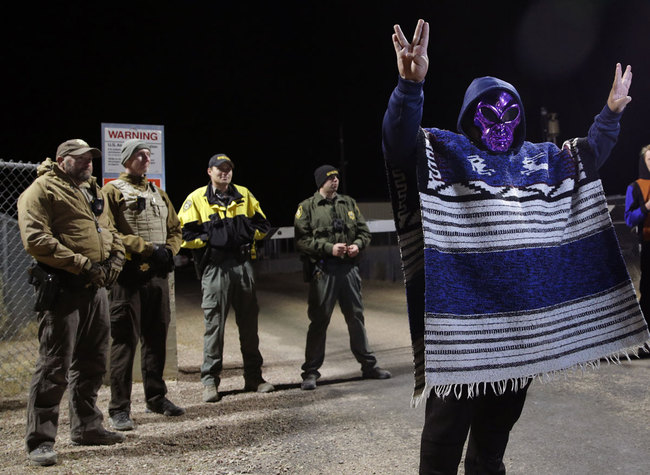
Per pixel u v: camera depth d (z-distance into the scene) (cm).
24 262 756
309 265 503
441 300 184
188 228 474
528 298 195
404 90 188
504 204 198
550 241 206
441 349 183
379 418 392
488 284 192
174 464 320
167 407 427
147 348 429
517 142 218
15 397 495
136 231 407
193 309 1116
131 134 555
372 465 307
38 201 323
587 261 209
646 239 497
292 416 409
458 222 195
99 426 360
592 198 213
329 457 322
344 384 501
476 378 186
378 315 906
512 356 191
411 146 194
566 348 201
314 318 501
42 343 330
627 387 420
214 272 477
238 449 343
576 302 205
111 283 352
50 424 329
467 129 212
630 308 207
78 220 337
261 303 1139
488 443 226
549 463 296
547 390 425
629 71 216
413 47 185
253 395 481
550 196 212
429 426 205
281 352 685
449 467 204
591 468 288
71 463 325
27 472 311
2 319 713
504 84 214
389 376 512
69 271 326
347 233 508
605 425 347
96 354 357
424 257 187
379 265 1440
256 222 503
